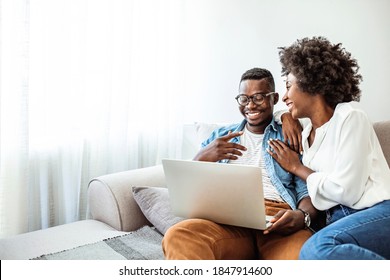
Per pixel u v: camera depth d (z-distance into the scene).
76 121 1.82
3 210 1.58
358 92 1.36
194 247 1.09
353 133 1.15
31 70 1.65
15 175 1.59
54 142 1.78
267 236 1.25
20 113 1.56
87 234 1.49
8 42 1.54
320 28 2.05
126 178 1.66
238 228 1.26
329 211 1.27
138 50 2.12
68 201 1.83
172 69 2.31
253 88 1.46
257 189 1.06
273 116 1.54
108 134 1.97
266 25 2.21
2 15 1.52
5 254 1.30
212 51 2.40
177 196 1.25
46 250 1.33
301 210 1.22
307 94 1.28
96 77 1.90
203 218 1.24
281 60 1.41
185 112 2.52
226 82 2.38
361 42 1.97
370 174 1.17
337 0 2.00
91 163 1.93
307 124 1.46
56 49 1.72
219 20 2.35
